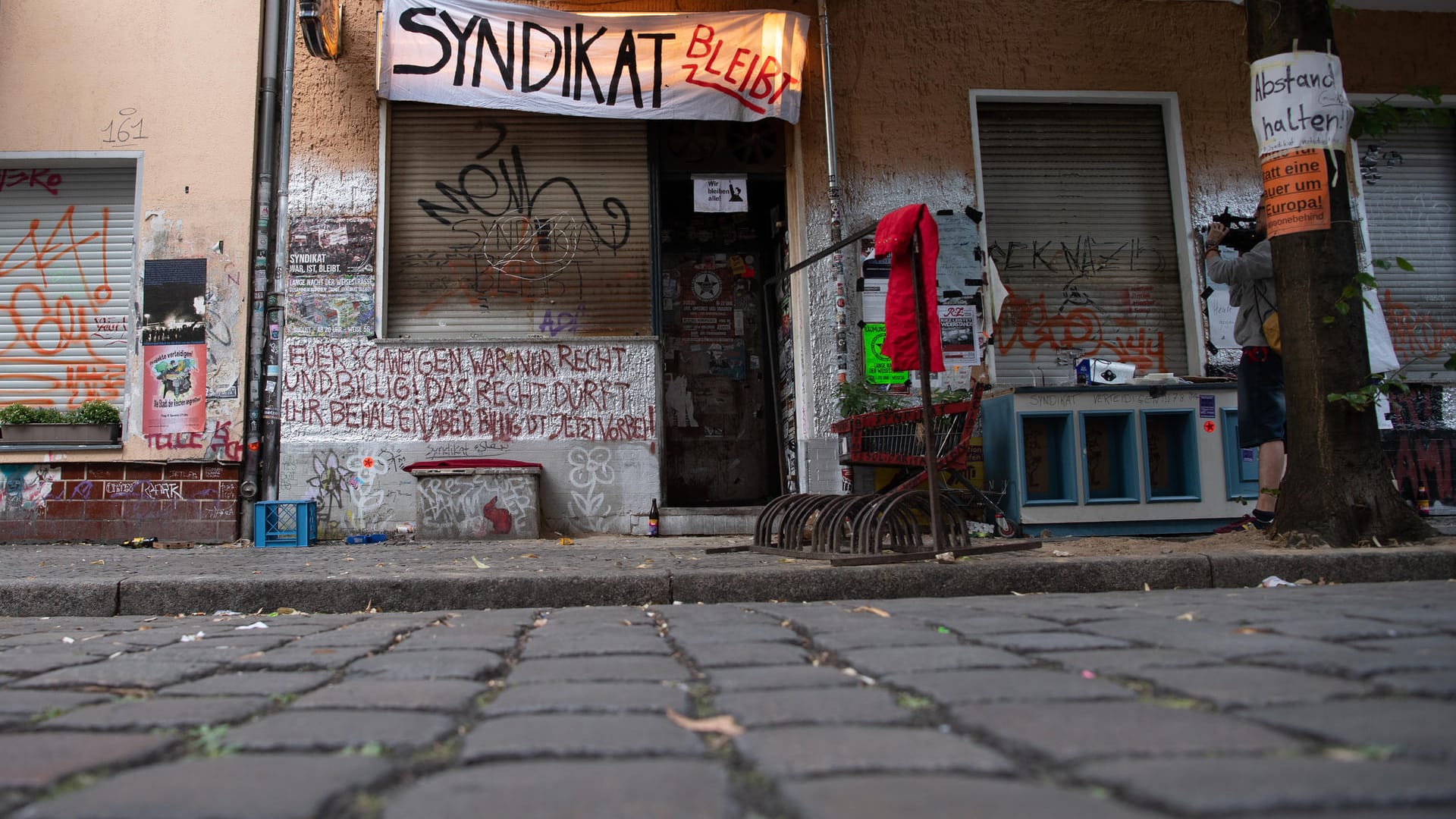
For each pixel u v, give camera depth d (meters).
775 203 9.48
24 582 4.55
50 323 8.38
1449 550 5.05
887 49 8.89
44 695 2.30
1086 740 1.66
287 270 8.27
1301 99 5.73
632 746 1.72
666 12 8.66
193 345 8.18
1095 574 4.75
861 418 7.16
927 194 8.81
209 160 8.34
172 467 8.06
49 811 1.38
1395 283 9.41
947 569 4.65
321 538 8.05
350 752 1.73
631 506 8.30
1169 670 2.29
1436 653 2.40
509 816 1.33
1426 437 8.16
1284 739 1.65
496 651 2.92
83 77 8.39
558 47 8.46
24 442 8.02
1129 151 9.25
